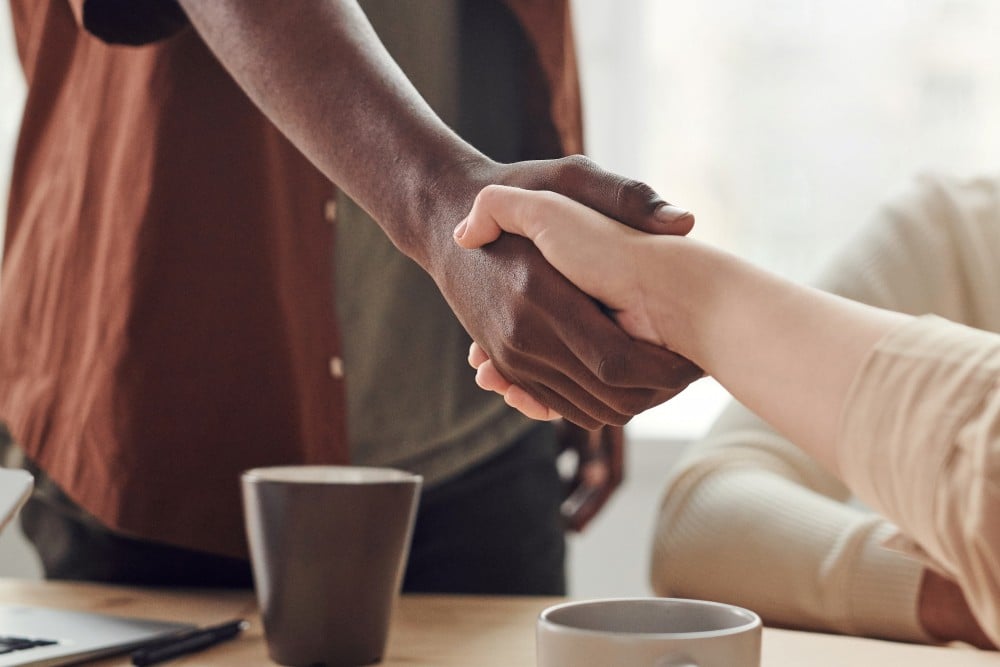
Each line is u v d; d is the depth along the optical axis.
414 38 1.02
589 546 1.75
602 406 0.63
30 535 0.99
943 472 0.42
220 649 0.65
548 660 0.43
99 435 0.88
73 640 0.61
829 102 1.83
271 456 0.92
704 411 1.87
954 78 1.80
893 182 1.82
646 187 0.60
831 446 0.47
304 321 0.94
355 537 0.60
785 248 1.85
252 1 0.69
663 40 1.87
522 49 1.07
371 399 1.02
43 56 0.94
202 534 0.90
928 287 1.26
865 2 1.82
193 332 0.90
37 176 0.96
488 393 1.04
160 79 0.88
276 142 0.93
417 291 1.02
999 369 0.42
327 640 0.60
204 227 0.90
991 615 0.42
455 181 0.63
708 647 0.41
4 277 0.97
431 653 0.64
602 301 0.59
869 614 0.89
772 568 0.98
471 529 1.03
